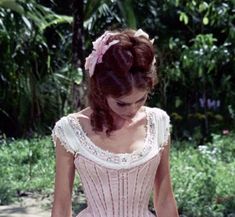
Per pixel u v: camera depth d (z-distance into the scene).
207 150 7.84
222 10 9.22
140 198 2.11
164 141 2.18
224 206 5.40
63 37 9.66
